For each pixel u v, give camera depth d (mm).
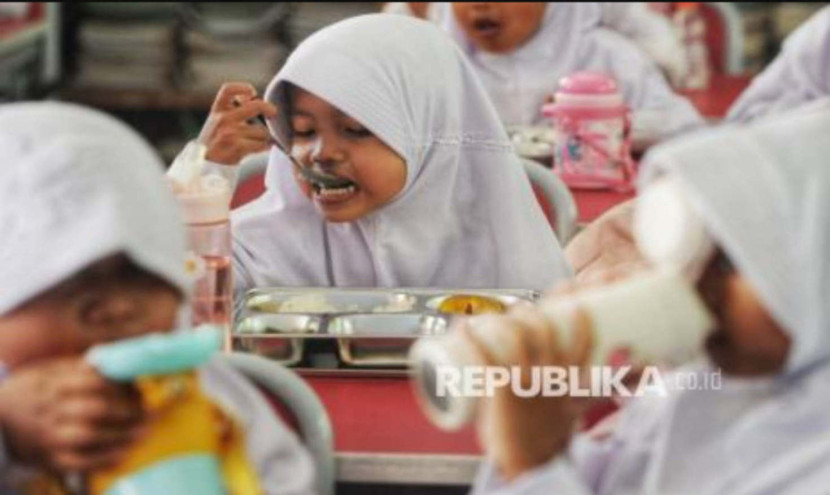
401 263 2984
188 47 6980
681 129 4531
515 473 1704
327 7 6930
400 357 2564
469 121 2986
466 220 2973
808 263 1646
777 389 1769
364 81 2873
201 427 1566
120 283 1629
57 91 6840
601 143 4070
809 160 1684
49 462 1566
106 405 1522
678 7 5238
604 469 1883
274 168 3031
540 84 5020
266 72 6980
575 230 3490
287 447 1921
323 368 2572
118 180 1626
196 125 7074
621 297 1685
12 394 1544
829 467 1708
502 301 2738
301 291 2785
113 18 6930
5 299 1617
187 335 1561
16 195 1620
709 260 1688
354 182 2920
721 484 1762
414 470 2252
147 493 1534
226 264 2494
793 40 4566
